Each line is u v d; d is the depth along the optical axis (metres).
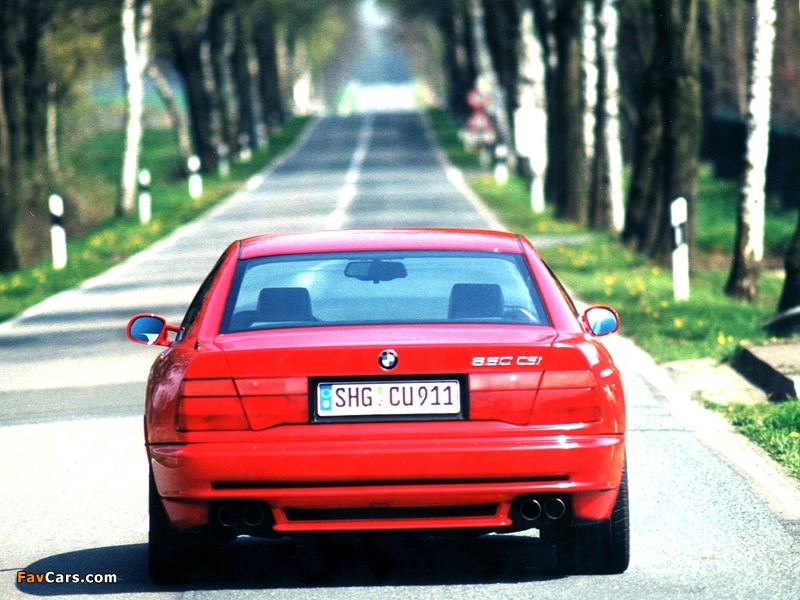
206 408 21.22
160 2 162.50
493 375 21.28
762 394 42.25
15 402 43.84
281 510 21.23
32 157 135.00
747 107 71.44
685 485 30.38
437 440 21.05
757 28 70.56
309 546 25.92
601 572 23.50
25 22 135.12
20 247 105.38
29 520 28.34
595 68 134.00
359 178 190.88
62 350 55.56
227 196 167.88
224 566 24.41
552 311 23.05
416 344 21.25
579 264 86.44
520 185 174.50
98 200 160.62
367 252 24.38
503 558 24.75
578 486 21.22
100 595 22.56
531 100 192.00
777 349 46.78
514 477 21.12
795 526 26.70
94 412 41.41
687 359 48.97
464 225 117.75
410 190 164.12
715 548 25.16
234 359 21.28
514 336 21.94
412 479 21.00
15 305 74.12
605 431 21.55
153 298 73.12
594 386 21.53
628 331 56.72
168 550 22.72
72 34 161.88
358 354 21.17
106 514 28.72
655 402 41.03
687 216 86.00
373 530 21.56
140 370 49.56
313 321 22.53
